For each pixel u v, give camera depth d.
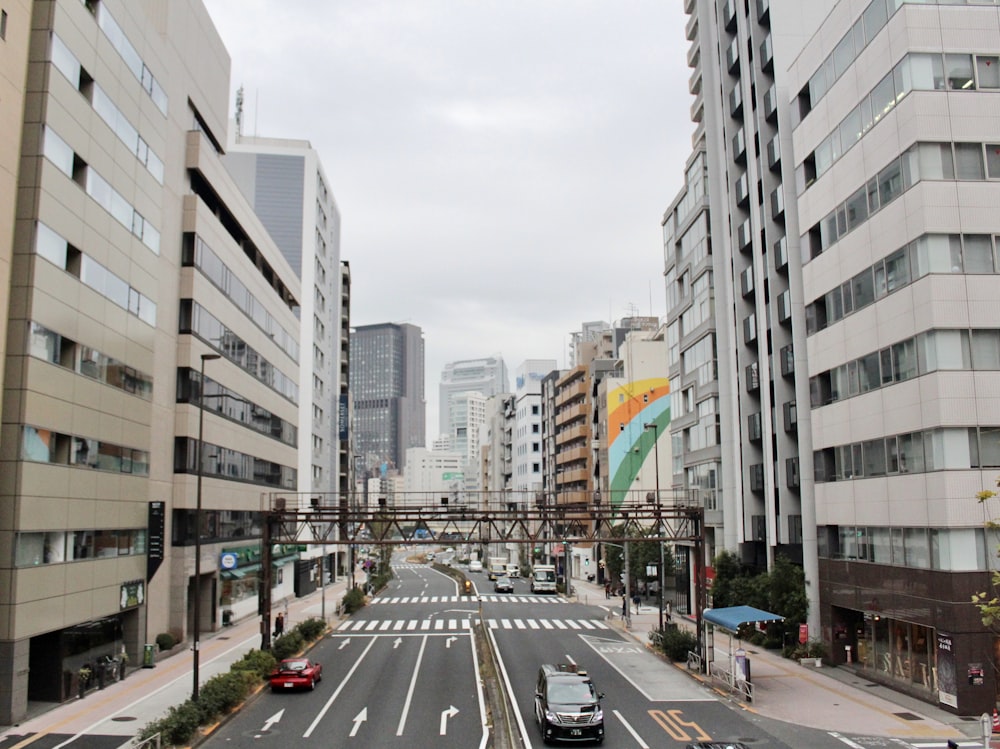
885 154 31.91
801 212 40.44
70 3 30.36
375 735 24.67
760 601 42.38
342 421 105.00
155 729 22.12
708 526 55.31
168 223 42.09
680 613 59.09
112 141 34.31
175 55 43.34
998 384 28.27
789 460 43.41
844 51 35.59
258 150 88.75
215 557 48.16
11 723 25.69
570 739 23.47
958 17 30.48
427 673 35.75
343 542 38.00
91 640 32.38
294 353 72.81
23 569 26.58
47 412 28.45
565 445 110.19
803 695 30.53
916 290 29.62
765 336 46.12
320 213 93.44
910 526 29.97
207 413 46.66
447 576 113.25
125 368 35.34
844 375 35.69
